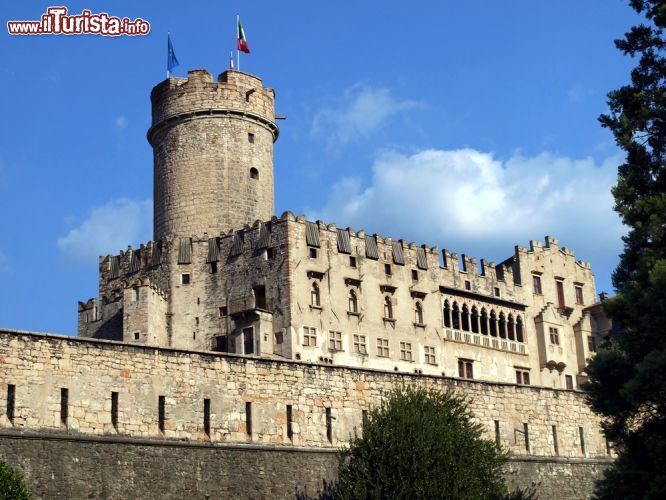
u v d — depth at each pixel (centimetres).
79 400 5606
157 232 11344
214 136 11275
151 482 5756
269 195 11519
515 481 7425
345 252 10738
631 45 6016
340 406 6694
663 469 5403
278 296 10244
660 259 5509
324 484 6450
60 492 5400
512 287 12262
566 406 8000
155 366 5953
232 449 6128
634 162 5919
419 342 11075
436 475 6081
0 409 5319
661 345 5481
